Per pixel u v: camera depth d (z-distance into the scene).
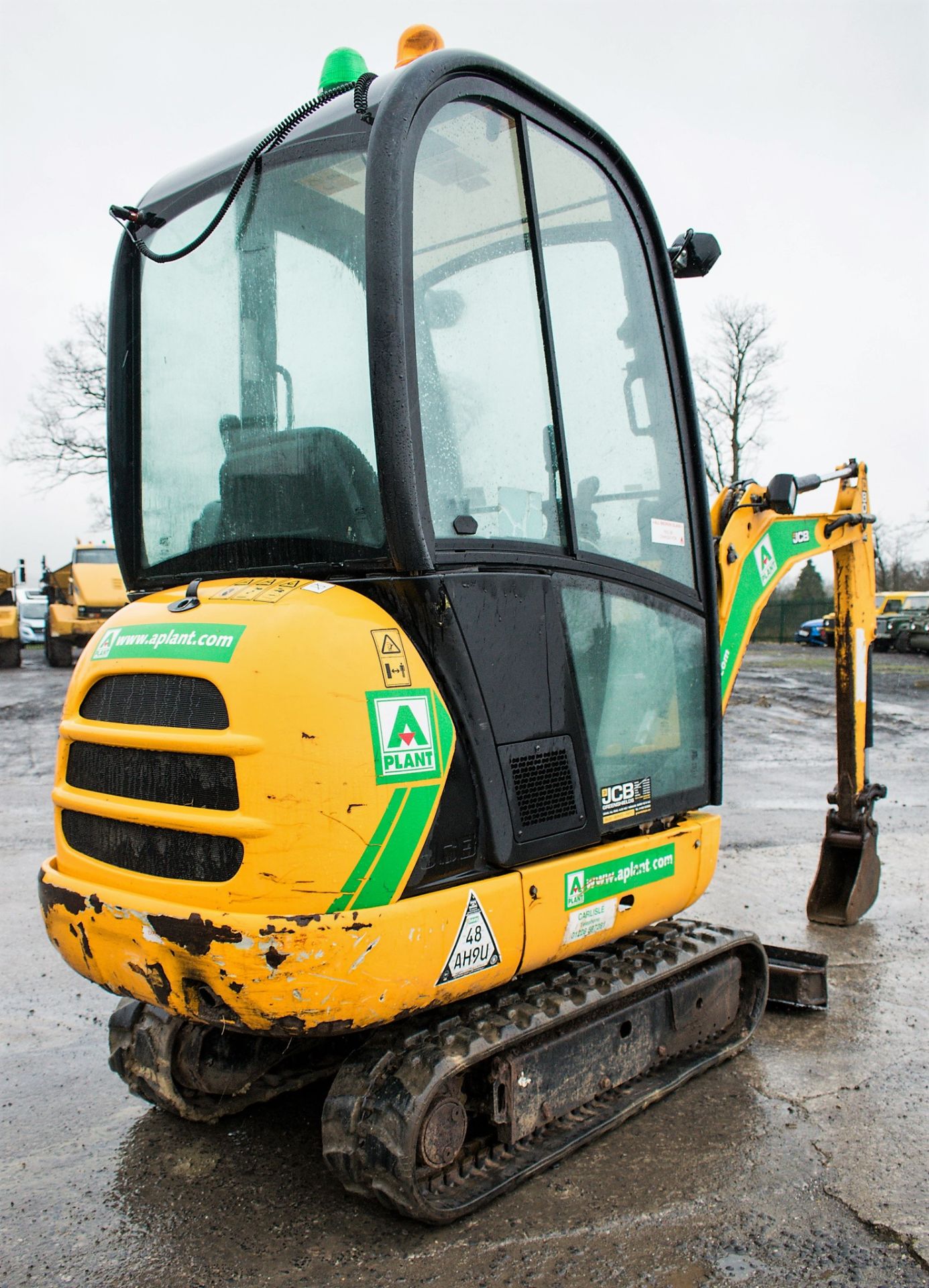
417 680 2.53
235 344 3.00
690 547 3.51
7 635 20.39
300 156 2.83
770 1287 2.45
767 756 10.38
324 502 2.72
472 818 2.64
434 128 2.63
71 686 2.94
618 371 3.23
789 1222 2.71
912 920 5.29
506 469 2.78
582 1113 3.15
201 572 3.07
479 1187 2.76
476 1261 2.56
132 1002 3.30
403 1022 2.82
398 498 2.44
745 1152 3.06
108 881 2.68
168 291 3.23
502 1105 2.80
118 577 20.55
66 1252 2.64
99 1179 2.99
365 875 2.38
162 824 2.51
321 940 2.31
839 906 5.23
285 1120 3.36
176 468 3.17
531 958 2.80
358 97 2.57
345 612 2.50
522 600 2.75
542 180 2.98
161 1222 2.77
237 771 2.37
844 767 5.29
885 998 4.29
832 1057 3.72
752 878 6.05
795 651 26.33
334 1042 3.55
